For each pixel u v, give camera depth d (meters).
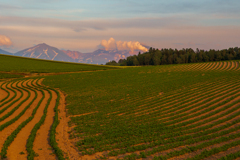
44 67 106.12
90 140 20.00
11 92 49.41
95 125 24.92
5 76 76.06
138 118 27.55
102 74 85.94
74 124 25.88
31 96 44.31
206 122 24.55
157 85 57.19
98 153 17.30
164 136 20.42
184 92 45.38
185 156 16.38
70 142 20.02
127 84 60.88
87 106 35.44
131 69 105.88
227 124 22.89
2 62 113.19
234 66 106.69
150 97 42.31
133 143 19.06
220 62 127.06
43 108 33.78
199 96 40.03
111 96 43.91
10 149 17.67
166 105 34.34
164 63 181.75
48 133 22.30
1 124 25.08
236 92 41.38
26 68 97.75
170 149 17.67
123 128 23.69
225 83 54.97
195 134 20.45
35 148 18.23
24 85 61.00
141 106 34.84
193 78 67.75
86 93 48.31
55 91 51.12
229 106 31.17
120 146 18.44
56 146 17.94
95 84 62.09
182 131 21.94
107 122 26.36
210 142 18.30
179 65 125.19
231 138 19.31
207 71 90.62
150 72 91.06
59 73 93.00
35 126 23.58
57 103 36.53
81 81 68.56
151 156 16.47
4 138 20.36
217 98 37.84
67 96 44.94
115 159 16.17
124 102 38.22
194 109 31.20
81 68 109.44
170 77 73.31
